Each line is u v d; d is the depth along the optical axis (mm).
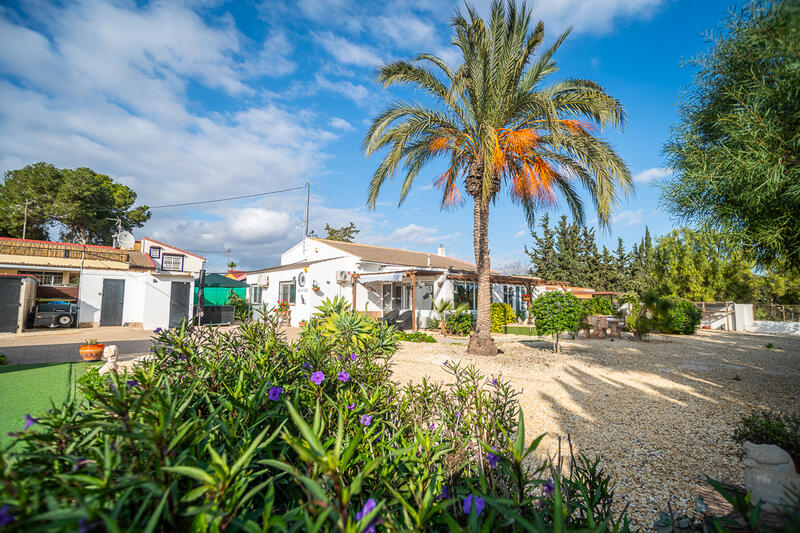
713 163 3516
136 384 1871
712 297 22812
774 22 2385
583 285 34250
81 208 32375
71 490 984
